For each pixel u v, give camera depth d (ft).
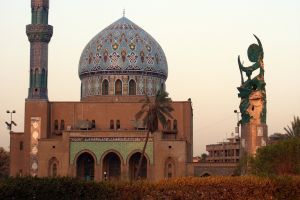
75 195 124.98
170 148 298.97
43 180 122.83
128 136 302.45
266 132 246.27
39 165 300.61
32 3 329.31
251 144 245.04
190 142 330.54
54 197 122.42
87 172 315.58
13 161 320.29
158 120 310.86
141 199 132.46
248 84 250.57
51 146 302.04
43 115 319.06
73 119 328.90
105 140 302.66
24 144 316.60
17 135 323.16
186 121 330.95
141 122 317.22
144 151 281.54
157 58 349.82
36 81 323.37
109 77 341.62
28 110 319.06
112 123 329.11
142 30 356.79
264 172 179.22
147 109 296.10
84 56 352.28
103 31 354.95
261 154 193.26
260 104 247.70
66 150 301.22
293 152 185.47
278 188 141.79
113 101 336.70
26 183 120.47
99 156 301.43
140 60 343.05
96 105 330.95
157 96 284.61
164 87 355.97
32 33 324.39
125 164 300.40
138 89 340.59
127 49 343.67
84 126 315.78
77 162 310.86
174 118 331.16
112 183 131.23
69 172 299.38
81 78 355.15
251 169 196.54
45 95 324.60
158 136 299.79
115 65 341.00
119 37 346.95
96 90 343.46
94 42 350.84
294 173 183.11
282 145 188.03
